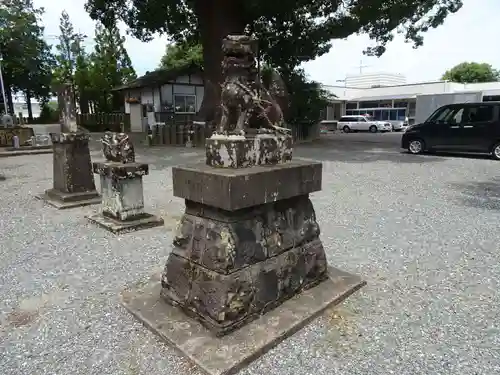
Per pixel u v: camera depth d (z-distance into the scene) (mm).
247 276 2305
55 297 2861
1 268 3410
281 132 2645
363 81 40562
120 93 26328
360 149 13812
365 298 2793
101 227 4555
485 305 2697
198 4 13016
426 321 2496
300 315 2434
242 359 2020
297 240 2672
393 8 12977
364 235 4242
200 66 21703
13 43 26266
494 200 5812
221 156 2352
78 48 34375
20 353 2201
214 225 2297
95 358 2139
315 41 14820
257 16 13500
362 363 2086
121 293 2830
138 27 16094
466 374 2004
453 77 43781
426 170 8695
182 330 2283
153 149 13555
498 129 10133
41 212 5328
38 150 12539
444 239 4086
